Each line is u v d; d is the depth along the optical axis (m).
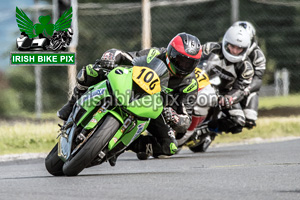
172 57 19.14
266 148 32.31
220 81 30.58
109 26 94.94
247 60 30.75
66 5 46.28
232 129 31.31
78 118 18.53
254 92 33.53
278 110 65.12
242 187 15.69
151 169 22.80
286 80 102.62
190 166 23.73
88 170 22.88
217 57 29.77
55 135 36.53
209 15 104.31
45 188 15.91
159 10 100.44
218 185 16.17
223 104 29.09
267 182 16.73
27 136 35.97
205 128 29.86
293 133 42.75
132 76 18.39
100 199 13.72
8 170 23.45
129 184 16.58
